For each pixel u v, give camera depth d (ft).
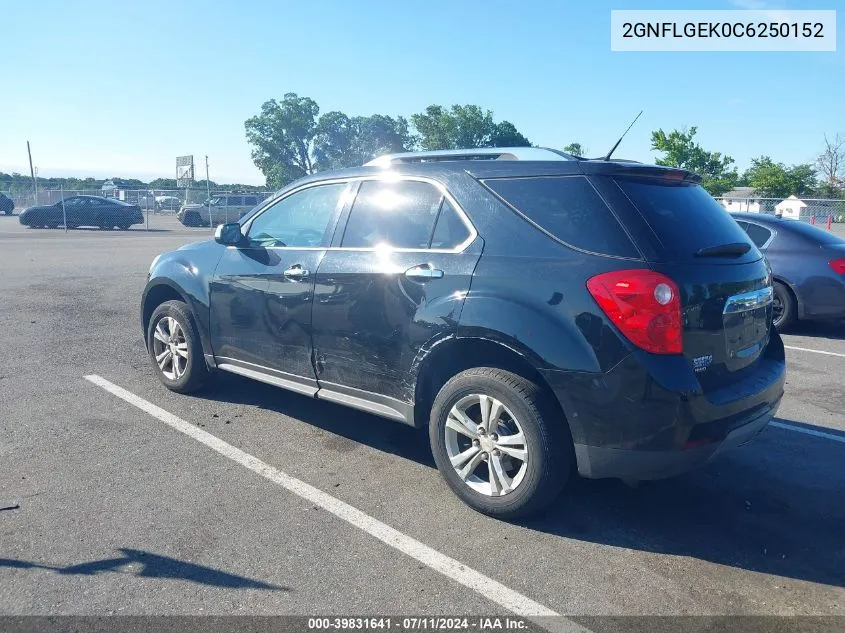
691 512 13.38
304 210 16.43
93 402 18.86
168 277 19.07
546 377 11.80
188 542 11.79
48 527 12.17
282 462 15.19
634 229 11.66
